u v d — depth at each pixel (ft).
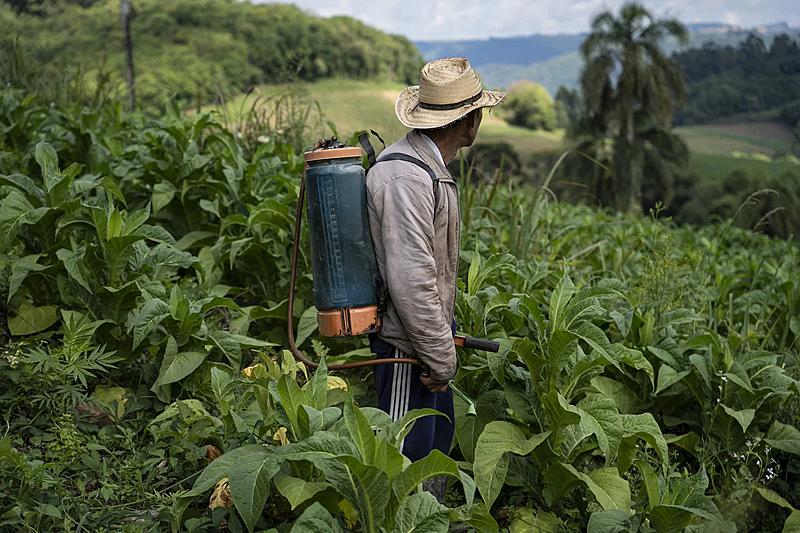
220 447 11.43
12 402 12.23
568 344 11.70
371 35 209.67
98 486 11.39
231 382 11.51
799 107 419.54
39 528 9.90
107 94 32.42
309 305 16.55
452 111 10.27
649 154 135.54
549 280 18.62
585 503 12.38
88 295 13.58
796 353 17.37
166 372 12.52
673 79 136.15
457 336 10.72
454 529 11.28
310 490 9.25
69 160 21.40
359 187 9.92
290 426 9.79
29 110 23.90
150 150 20.02
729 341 15.56
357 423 8.71
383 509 8.82
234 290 16.90
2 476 10.32
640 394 15.42
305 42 185.88
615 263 22.99
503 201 26.84
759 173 185.68
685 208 153.79
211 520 10.30
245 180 18.97
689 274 18.61
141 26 225.15
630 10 132.98
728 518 12.89
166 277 14.46
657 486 10.80
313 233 10.03
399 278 9.66
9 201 13.71
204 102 29.99
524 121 318.86
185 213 19.25
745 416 13.53
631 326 15.51
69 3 168.04
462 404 13.02
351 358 14.96
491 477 11.36
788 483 14.60
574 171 129.39
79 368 12.07
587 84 134.41
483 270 14.23
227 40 209.46
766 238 34.99
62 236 14.55
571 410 11.30
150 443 11.93
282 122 27.22
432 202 9.91
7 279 14.24
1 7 134.41
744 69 472.44
